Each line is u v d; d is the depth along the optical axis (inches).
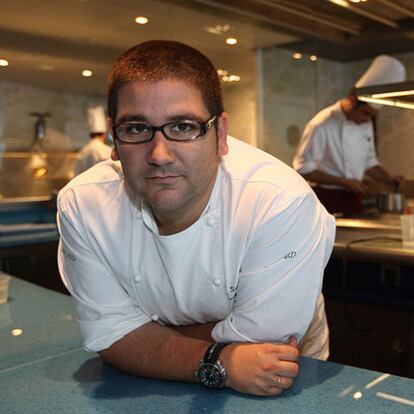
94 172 38.2
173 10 129.9
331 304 88.1
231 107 183.6
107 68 163.2
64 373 35.1
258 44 167.0
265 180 32.7
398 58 180.7
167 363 32.3
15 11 125.9
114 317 35.3
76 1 121.0
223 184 33.6
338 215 112.8
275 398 29.5
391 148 187.9
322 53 181.0
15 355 39.1
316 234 32.8
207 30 150.1
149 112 28.0
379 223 99.6
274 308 32.2
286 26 145.5
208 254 33.6
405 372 80.0
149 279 35.5
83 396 31.0
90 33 145.2
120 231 34.8
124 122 28.7
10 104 161.5
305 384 31.3
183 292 35.1
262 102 181.0
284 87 183.5
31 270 118.0
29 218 147.6
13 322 47.6
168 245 33.1
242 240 32.5
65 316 49.2
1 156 157.9
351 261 84.4
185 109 28.0
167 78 27.9
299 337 33.9
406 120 183.8
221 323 34.2
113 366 35.6
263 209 31.8
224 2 127.4
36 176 166.6
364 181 156.9
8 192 160.2
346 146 132.3
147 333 34.5
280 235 31.6
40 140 168.7
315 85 189.2
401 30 144.9
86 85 174.4
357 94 88.3
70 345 41.2
